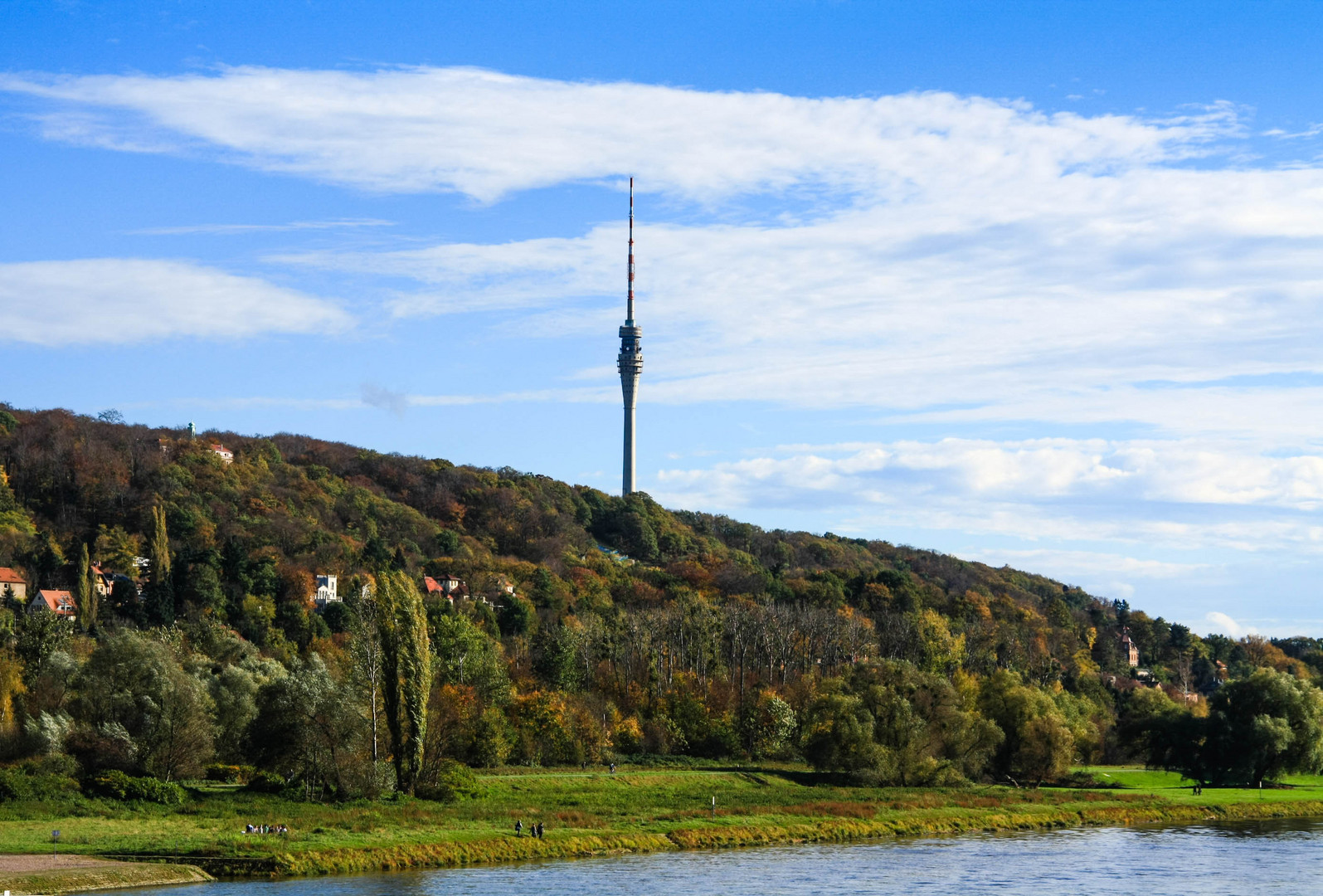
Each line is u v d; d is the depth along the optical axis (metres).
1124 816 137.50
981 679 192.00
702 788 145.62
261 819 106.94
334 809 113.25
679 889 92.44
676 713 184.62
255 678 144.88
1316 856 112.06
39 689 132.62
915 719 159.25
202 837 98.94
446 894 87.81
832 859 107.88
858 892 93.31
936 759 159.75
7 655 138.50
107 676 125.69
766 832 118.50
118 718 124.00
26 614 174.25
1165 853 113.62
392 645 123.12
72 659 136.38
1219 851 114.75
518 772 151.50
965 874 101.25
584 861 104.25
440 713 130.25
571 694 182.50
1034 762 168.12
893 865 105.19
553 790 136.88
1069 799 147.38
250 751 127.75
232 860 93.00
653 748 178.75
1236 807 143.38
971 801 142.88
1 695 125.50
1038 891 94.81
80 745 119.25
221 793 118.19
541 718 167.00
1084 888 96.44
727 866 103.12
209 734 128.62
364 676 125.38
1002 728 169.50
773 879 97.44
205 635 185.38
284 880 91.56
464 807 118.75
